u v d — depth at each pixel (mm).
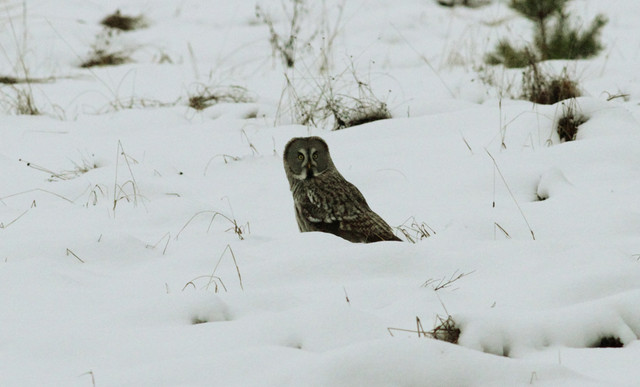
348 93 20016
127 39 28750
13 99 20203
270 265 8773
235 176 14586
